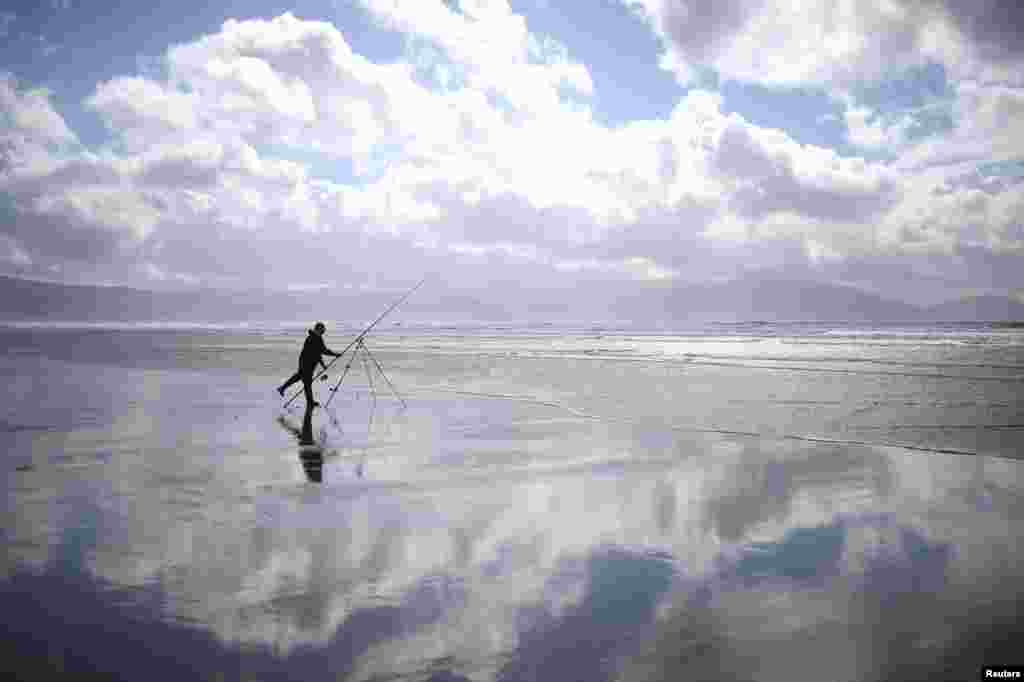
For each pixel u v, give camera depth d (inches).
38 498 268.5
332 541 214.4
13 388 709.3
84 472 318.0
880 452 360.2
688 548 208.7
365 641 146.3
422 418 510.6
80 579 180.7
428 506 258.7
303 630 151.3
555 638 148.0
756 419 485.1
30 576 183.0
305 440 410.9
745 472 316.2
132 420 494.0
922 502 259.8
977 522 233.0
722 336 2536.9
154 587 175.3
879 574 185.3
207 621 155.2
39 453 366.9
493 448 383.2
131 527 228.4
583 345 1827.0
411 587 176.9
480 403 607.2
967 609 161.9
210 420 498.0
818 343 1765.5
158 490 282.2
